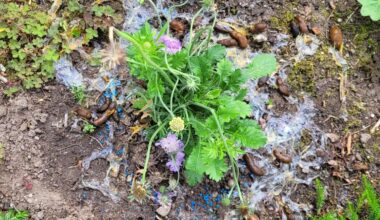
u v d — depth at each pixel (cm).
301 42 66
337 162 63
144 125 61
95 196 60
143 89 62
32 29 60
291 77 65
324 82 65
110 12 63
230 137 54
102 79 62
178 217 60
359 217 62
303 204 62
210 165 53
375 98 66
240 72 54
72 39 62
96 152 61
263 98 64
